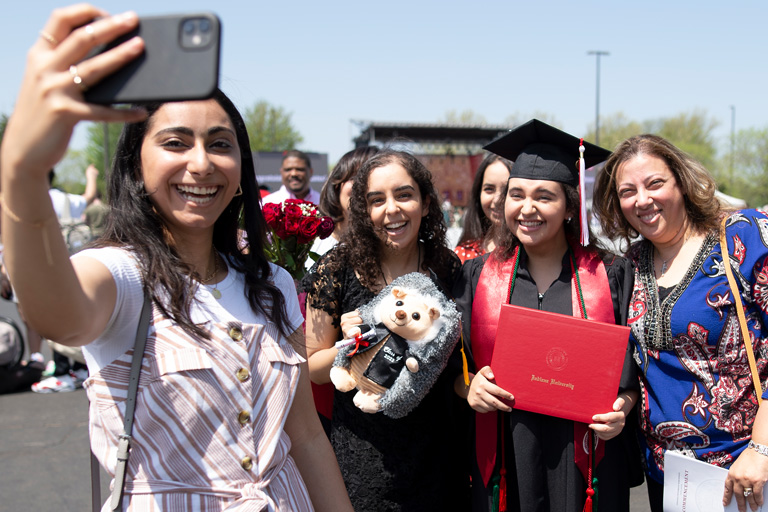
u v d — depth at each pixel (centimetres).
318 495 169
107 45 93
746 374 217
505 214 248
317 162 1958
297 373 155
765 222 220
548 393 221
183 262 143
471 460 247
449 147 2583
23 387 648
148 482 127
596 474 227
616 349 217
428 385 229
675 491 214
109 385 129
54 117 87
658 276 239
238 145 149
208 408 130
